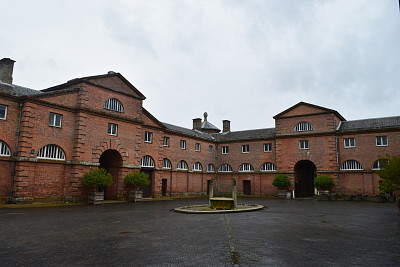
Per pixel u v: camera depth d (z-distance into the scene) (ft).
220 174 142.82
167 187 115.14
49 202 72.69
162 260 24.14
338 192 110.52
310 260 24.17
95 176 76.28
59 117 77.20
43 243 30.40
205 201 94.99
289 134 123.24
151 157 105.81
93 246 29.09
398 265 22.85
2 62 78.38
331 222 46.50
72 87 84.43
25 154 68.23
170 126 127.65
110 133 88.89
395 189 60.64
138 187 92.94
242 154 138.00
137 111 98.48
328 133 114.52
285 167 123.03
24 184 67.51
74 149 78.64
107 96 88.38
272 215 56.08
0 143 66.64
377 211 63.98
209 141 141.28
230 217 52.65
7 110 67.97
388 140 104.27
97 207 70.38
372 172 105.40
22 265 22.86
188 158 126.93
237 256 25.34
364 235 35.19
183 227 40.88
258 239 32.55
